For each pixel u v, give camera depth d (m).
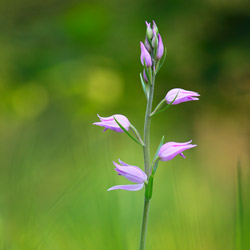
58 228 0.93
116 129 0.81
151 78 0.81
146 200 0.80
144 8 1.58
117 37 1.60
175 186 0.92
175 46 1.59
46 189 1.12
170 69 1.60
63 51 1.58
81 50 1.59
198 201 1.04
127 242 0.94
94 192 0.95
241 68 1.50
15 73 1.58
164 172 1.24
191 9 1.55
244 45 1.50
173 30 1.58
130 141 1.62
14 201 0.93
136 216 1.00
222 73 1.52
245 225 0.88
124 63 1.64
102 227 0.94
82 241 0.93
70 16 1.60
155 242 0.98
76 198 0.95
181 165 1.32
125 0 1.64
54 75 1.56
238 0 1.52
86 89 1.66
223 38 1.54
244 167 1.30
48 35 1.58
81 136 1.26
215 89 1.60
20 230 0.93
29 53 1.58
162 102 0.81
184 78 1.62
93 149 1.02
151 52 0.81
